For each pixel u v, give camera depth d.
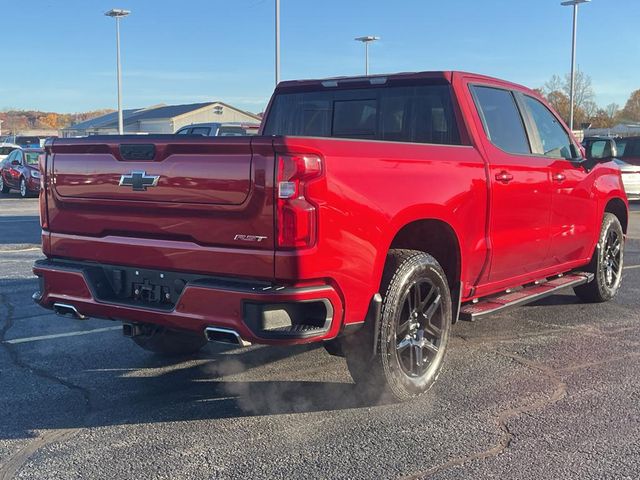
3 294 8.00
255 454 3.92
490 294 5.76
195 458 3.88
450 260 5.09
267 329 3.84
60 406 4.67
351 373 4.48
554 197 6.17
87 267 4.62
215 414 4.52
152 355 5.83
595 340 6.21
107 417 4.48
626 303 7.66
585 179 6.75
